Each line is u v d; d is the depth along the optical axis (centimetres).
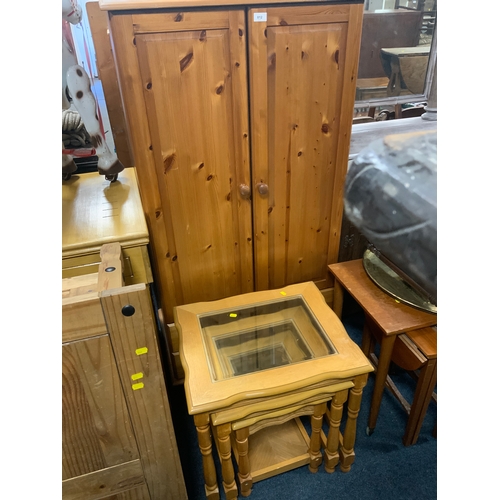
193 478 137
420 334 124
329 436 129
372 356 166
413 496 130
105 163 138
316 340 126
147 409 100
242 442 117
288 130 132
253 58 116
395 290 136
